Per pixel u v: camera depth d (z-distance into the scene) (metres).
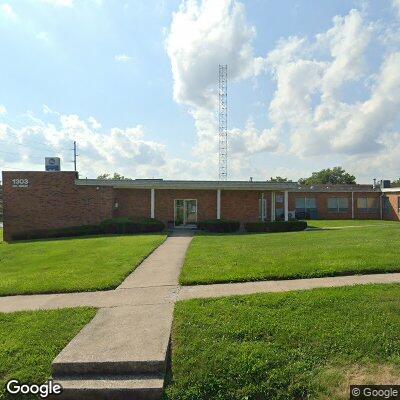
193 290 6.66
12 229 22.58
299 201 35.97
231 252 10.79
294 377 3.82
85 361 3.95
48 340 4.64
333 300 5.43
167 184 23.11
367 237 13.41
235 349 4.24
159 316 5.30
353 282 6.55
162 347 4.21
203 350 4.28
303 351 4.20
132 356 4.02
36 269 9.51
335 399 3.55
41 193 22.72
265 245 12.30
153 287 7.09
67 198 22.80
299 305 5.31
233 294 6.10
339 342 4.30
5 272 9.53
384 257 8.43
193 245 13.45
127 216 24.45
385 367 3.90
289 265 7.99
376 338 4.32
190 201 24.94
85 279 7.80
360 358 4.05
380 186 37.06
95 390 3.67
